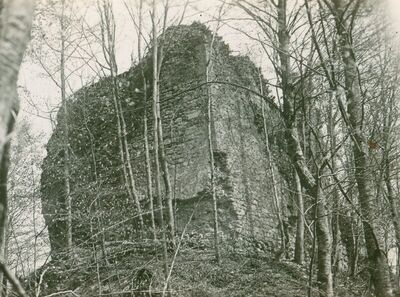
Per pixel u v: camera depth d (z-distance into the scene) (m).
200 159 13.81
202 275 10.75
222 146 13.96
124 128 13.70
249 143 15.16
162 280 8.50
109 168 14.83
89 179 14.52
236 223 13.43
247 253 13.08
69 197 10.92
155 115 10.77
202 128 14.07
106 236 11.09
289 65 9.02
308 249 15.26
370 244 7.84
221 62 15.23
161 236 11.27
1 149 1.90
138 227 12.44
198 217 13.38
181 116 14.55
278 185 15.81
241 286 10.67
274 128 16.28
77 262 9.30
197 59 14.69
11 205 9.22
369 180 8.13
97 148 15.56
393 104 12.53
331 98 9.66
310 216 15.04
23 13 2.04
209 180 13.51
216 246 11.84
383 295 7.60
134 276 8.24
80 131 15.89
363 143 8.20
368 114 11.34
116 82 14.20
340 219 13.71
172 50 14.98
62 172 12.97
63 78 14.47
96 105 16.33
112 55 14.24
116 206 13.05
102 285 8.80
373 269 7.75
